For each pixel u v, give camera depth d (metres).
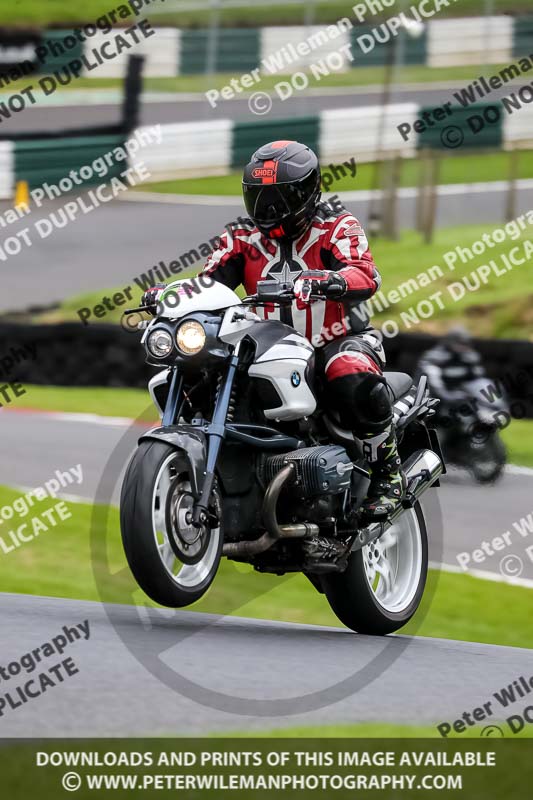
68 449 43.69
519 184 80.88
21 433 46.66
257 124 85.31
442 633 26.00
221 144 86.12
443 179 81.62
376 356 18.12
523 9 99.88
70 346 58.94
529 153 86.00
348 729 12.13
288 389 16.66
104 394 57.03
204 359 15.99
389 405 17.69
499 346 49.59
